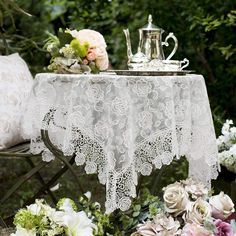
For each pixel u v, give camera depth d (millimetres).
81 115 3096
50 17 6707
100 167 3098
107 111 3084
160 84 3164
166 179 5051
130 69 3471
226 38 5711
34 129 3264
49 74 3209
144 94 3139
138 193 3555
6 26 6156
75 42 3342
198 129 3387
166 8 5645
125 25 5953
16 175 5324
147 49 3551
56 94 3168
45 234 2703
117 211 3119
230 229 2779
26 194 4832
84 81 3098
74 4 6051
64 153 3107
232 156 3771
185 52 5758
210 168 3457
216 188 3939
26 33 6535
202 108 3389
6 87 3660
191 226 2746
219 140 4043
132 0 5828
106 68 3494
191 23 5609
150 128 3156
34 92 3227
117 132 3074
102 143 3090
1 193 4949
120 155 3082
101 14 5988
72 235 2688
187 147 3307
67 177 5289
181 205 2908
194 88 3371
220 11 5562
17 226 2711
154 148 3170
